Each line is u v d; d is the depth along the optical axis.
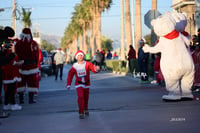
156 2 22.66
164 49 9.98
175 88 9.93
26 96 13.34
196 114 7.87
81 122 7.61
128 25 32.84
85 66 8.22
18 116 8.70
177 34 9.91
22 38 11.02
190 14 31.78
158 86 14.73
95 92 13.45
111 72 30.89
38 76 12.40
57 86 17.09
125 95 12.03
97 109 9.23
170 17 9.89
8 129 7.18
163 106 9.21
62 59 21.86
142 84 16.12
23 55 10.92
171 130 6.45
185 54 9.82
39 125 7.48
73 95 12.77
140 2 29.28
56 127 7.19
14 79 9.49
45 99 11.97
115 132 6.49
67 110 9.32
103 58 33.84
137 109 8.93
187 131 6.32
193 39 11.74
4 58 9.18
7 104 9.72
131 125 7.03
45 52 28.03
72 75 8.31
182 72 9.72
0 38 9.41
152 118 7.63
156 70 14.94
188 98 10.11
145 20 16.62
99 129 6.81
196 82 11.38
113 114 8.38
